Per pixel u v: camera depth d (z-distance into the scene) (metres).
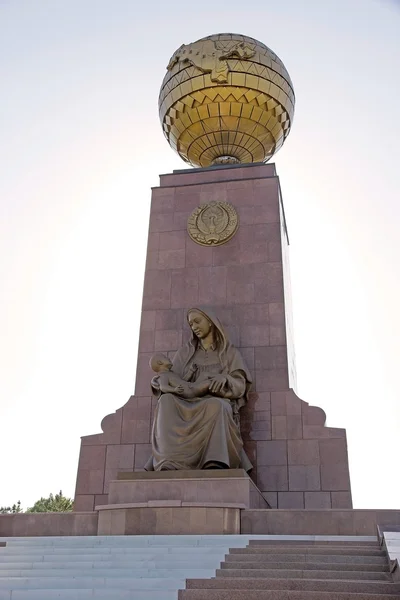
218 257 19.31
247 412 17.17
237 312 18.50
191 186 20.52
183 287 19.12
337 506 15.86
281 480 16.36
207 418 14.82
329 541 10.82
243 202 19.95
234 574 9.11
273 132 21.80
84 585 8.95
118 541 11.49
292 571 9.04
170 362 16.19
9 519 13.99
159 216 20.28
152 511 13.15
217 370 16.61
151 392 17.72
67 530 13.66
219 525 12.79
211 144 21.88
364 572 8.91
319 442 16.55
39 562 10.20
